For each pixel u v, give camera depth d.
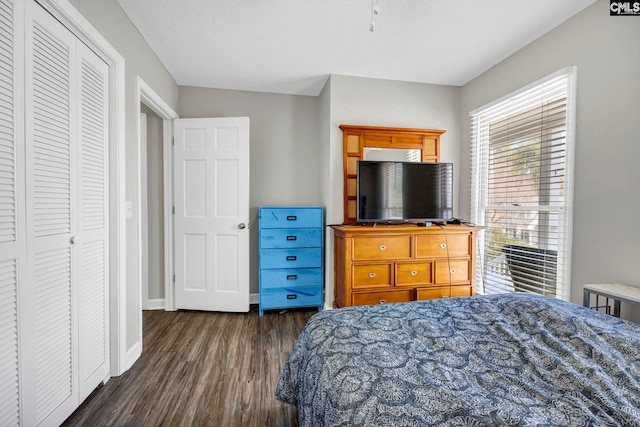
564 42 2.03
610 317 1.21
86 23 1.46
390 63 2.65
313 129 3.39
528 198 2.38
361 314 1.30
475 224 2.93
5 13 1.10
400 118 3.02
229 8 1.89
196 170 2.95
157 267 3.10
